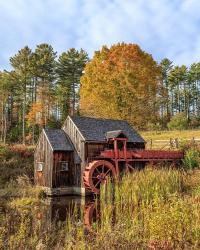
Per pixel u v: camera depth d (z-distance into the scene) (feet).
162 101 192.24
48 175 87.86
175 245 27.99
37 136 172.24
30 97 193.16
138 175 64.80
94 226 40.57
